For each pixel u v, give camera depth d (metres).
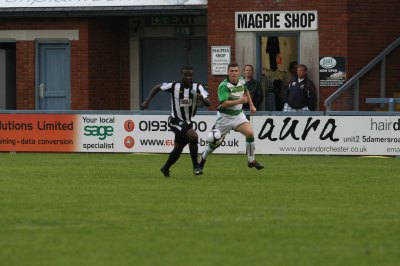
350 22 75.50
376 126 65.00
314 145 65.69
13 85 85.12
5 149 69.25
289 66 76.88
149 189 46.88
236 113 53.69
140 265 29.48
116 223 36.81
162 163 60.75
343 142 65.38
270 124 66.00
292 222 36.91
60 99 82.50
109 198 43.62
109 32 83.88
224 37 77.44
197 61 84.69
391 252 31.17
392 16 77.12
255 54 77.12
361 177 52.44
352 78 73.75
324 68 75.81
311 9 75.88
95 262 29.98
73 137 68.38
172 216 38.41
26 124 68.88
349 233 34.56
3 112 69.12
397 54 75.56
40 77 82.62
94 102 82.06
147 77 85.56
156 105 85.88
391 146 65.00
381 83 74.94
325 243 32.78
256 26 76.88
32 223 36.91
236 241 33.22
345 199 43.38
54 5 80.50
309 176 52.91
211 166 58.75
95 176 52.91
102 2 80.06
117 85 85.19
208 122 66.50
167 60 85.12
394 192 45.88
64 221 37.28
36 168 57.59
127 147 67.75
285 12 76.31
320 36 75.88
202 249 31.84
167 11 79.06
